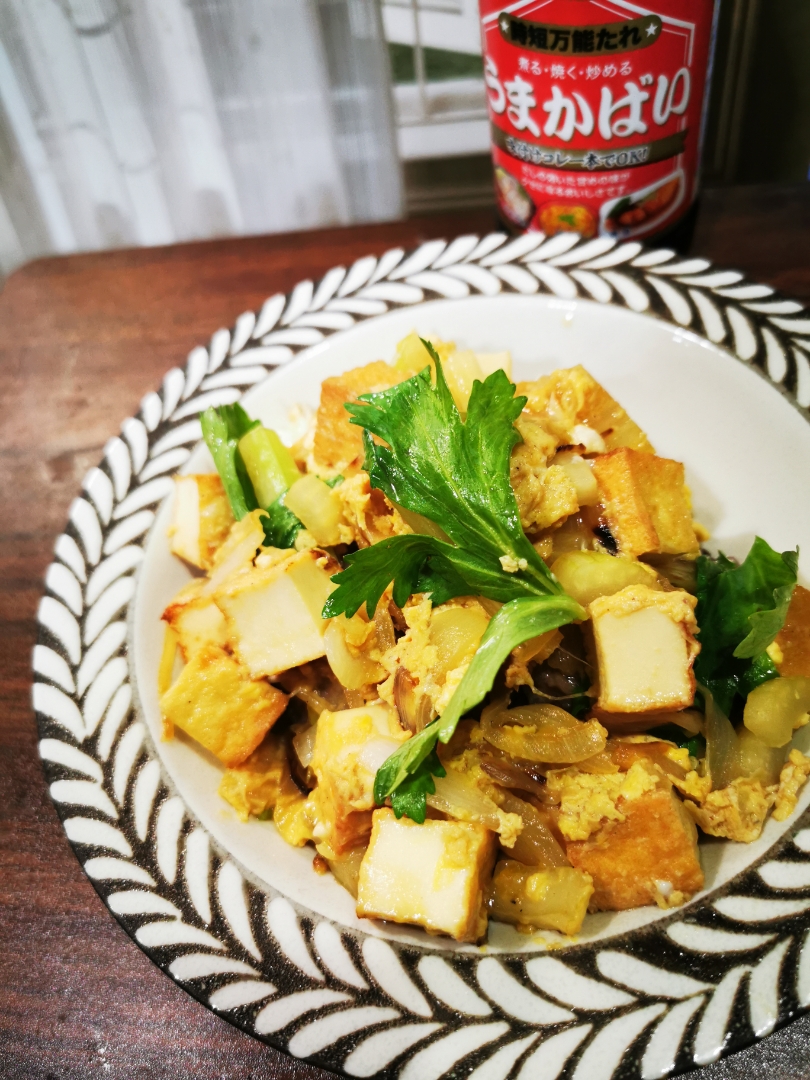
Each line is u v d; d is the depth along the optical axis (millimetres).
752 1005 167
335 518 251
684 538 246
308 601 234
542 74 262
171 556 262
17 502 308
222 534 267
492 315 291
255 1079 190
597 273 285
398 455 223
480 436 217
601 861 201
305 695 240
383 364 269
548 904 199
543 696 223
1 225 498
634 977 178
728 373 260
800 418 244
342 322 299
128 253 382
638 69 255
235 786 229
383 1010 179
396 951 191
